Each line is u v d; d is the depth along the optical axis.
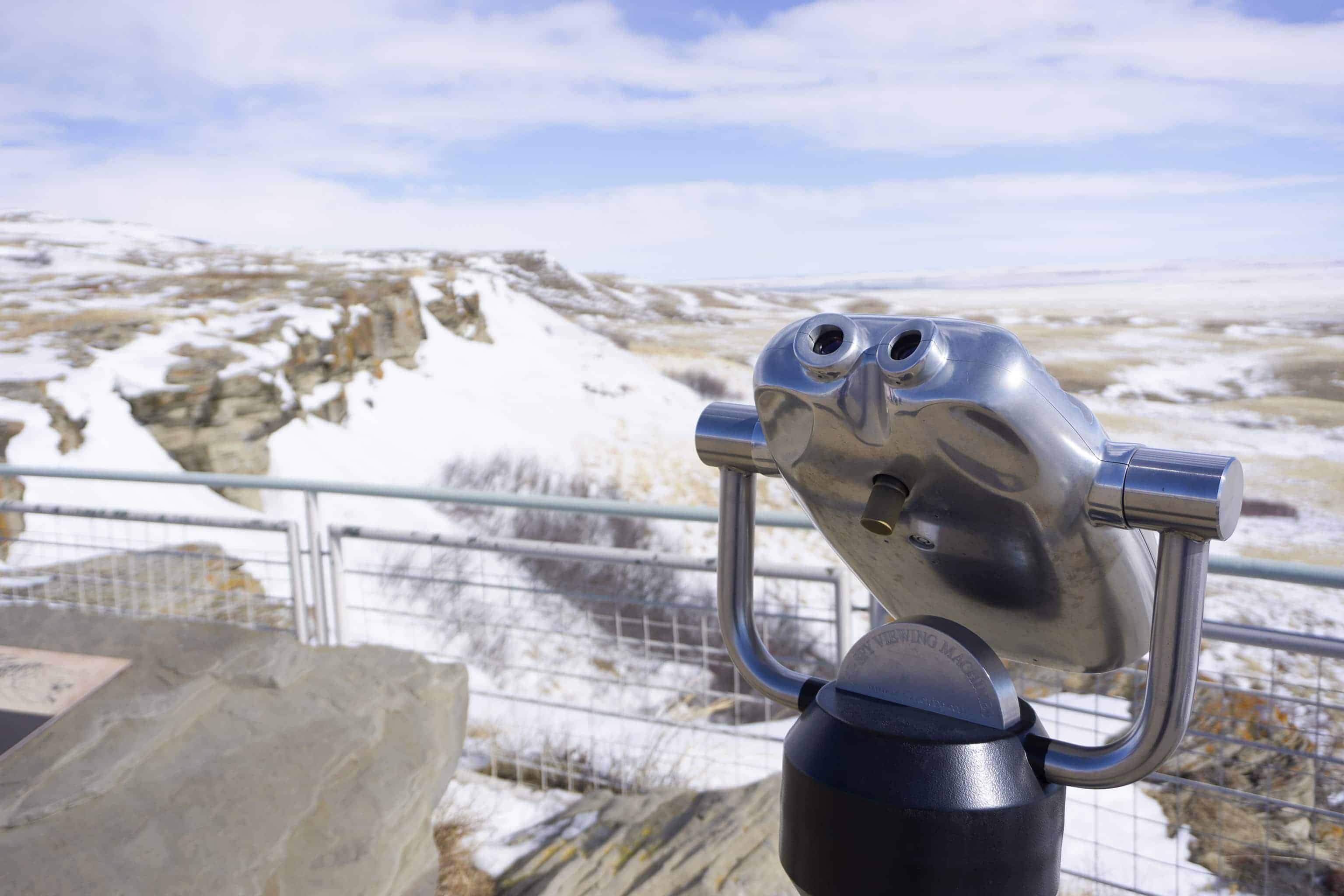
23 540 3.70
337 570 3.09
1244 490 0.56
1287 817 3.08
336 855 1.56
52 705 1.93
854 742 0.68
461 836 2.53
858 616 2.84
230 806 1.63
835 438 0.62
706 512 2.39
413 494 2.80
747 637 0.87
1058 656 0.73
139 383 13.30
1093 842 2.69
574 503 2.54
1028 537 0.59
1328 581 1.62
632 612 7.30
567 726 3.21
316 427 18.64
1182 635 0.60
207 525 3.22
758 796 2.55
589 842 2.44
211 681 2.05
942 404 0.53
